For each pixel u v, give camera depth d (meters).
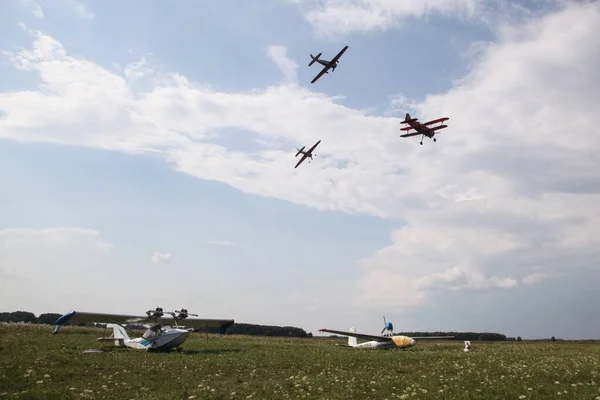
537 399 11.23
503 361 22.62
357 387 13.59
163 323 33.50
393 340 42.75
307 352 29.08
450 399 11.27
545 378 15.39
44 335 35.19
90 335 40.72
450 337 47.28
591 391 12.39
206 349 30.59
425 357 26.23
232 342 42.56
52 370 15.36
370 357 25.72
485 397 11.58
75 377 14.58
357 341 46.34
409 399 11.42
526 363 21.50
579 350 40.12
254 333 110.56
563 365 20.06
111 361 19.38
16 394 10.76
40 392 11.16
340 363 21.67
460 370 18.45
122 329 31.97
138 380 14.45
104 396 11.38
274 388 13.37
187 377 15.56
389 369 19.34
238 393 12.37
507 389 12.73
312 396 12.10
